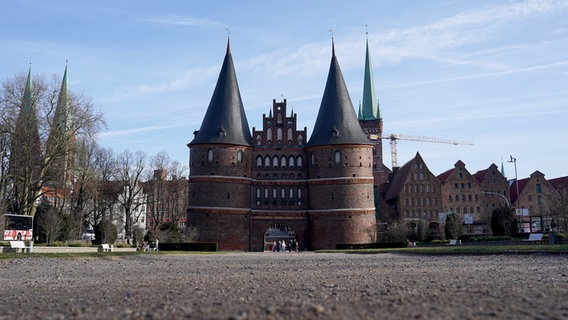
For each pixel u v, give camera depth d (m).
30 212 57.25
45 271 26.84
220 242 70.94
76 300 14.81
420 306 12.31
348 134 73.44
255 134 76.94
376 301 13.27
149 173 94.06
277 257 44.69
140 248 57.44
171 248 62.00
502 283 17.17
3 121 55.56
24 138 55.81
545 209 113.69
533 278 18.89
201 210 71.25
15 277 23.25
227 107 74.75
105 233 63.72
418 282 18.41
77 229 69.31
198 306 13.08
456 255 38.41
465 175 115.88
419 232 75.00
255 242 74.00
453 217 72.75
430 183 114.06
